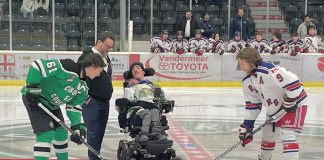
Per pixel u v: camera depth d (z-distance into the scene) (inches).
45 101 164.4
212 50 514.0
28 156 217.3
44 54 498.3
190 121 313.0
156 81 508.7
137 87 185.2
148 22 608.4
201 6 627.5
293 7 655.1
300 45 515.5
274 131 180.5
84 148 234.4
